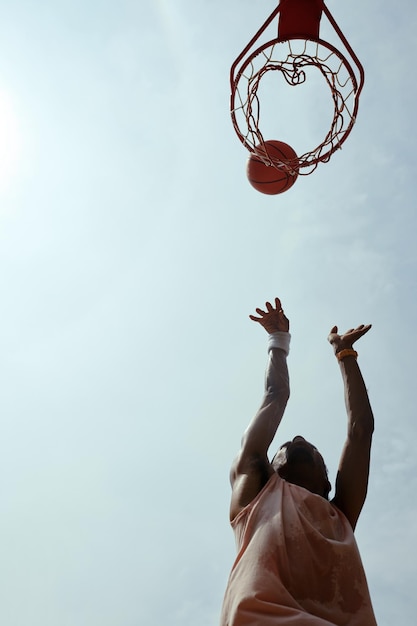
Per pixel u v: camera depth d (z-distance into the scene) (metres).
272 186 9.45
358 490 5.41
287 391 5.69
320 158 9.63
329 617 4.50
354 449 5.52
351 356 5.99
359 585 4.67
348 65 9.73
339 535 4.88
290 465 5.46
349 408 5.72
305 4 9.66
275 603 4.35
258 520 4.79
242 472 5.19
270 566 4.52
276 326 6.22
